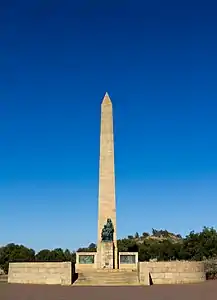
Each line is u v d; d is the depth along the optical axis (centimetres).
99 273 6006
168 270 5978
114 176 7200
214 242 12812
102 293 4262
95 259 6912
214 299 3606
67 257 12875
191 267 6103
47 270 5975
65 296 3956
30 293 4303
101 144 7319
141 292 4353
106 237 6956
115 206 7112
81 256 6944
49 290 4681
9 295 4088
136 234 19412
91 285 5516
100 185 7188
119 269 6644
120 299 3644
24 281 6112
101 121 7400
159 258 13338
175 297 3797
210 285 5278
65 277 5644
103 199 7144
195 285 5356
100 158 7275
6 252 13188
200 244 12950
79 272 6119
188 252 13125
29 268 6106
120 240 13488
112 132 7338
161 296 3897
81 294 4162
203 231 13438
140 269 5784
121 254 6925
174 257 13375
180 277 5997
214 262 7975
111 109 7419
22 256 12875
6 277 7881
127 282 5678
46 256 12862
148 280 5662
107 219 7056
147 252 13500
